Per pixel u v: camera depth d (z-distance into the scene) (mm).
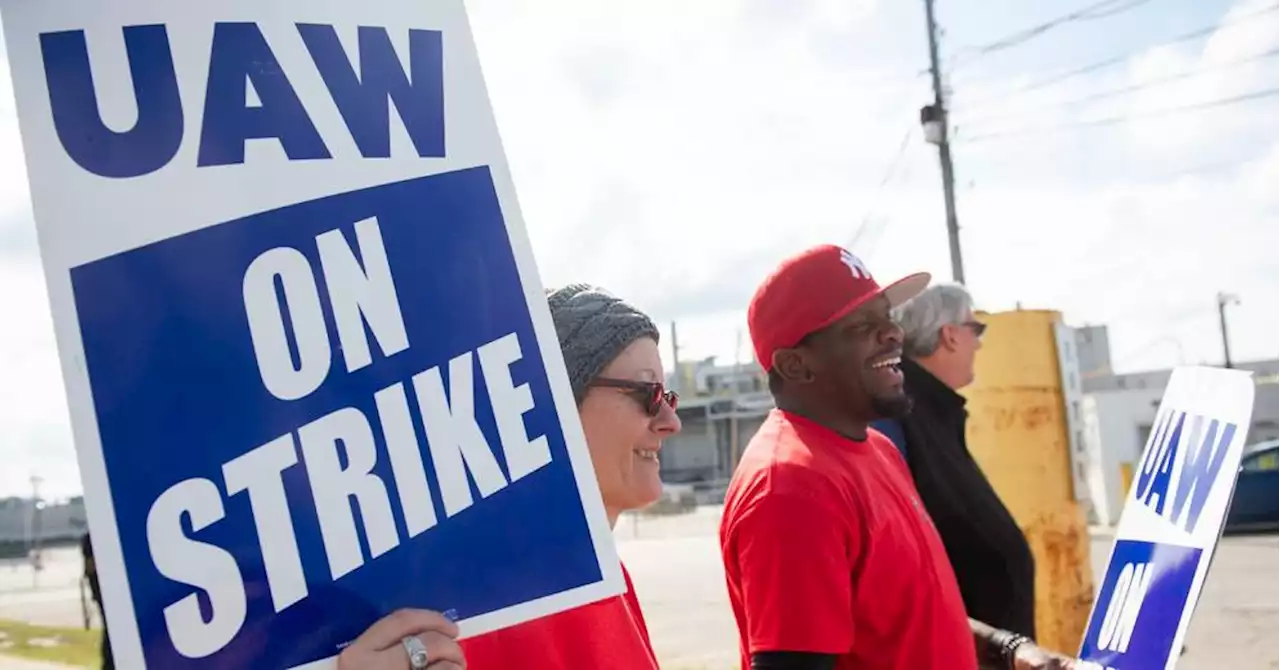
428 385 1381
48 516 35812
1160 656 1909
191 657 1225
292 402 1305
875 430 3064
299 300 1327
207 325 1277
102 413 1222
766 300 2672
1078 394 4590
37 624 12430
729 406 41250
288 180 1343
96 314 1233
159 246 1269
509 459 1410
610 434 1966
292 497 1292
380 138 1402
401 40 1436
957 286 3408
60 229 1232
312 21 1381
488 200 1449
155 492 1231
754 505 2367
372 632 1282
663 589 13258
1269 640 7590
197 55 1315
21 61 1244
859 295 2590
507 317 1436
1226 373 1928
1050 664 2721
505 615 1376
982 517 3219
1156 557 2031
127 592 1208
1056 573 4418
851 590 2354
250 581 1260
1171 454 2078
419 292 1395
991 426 4430
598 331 1952
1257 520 12828
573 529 1423
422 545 1350
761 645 2297
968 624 2670
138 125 1279
